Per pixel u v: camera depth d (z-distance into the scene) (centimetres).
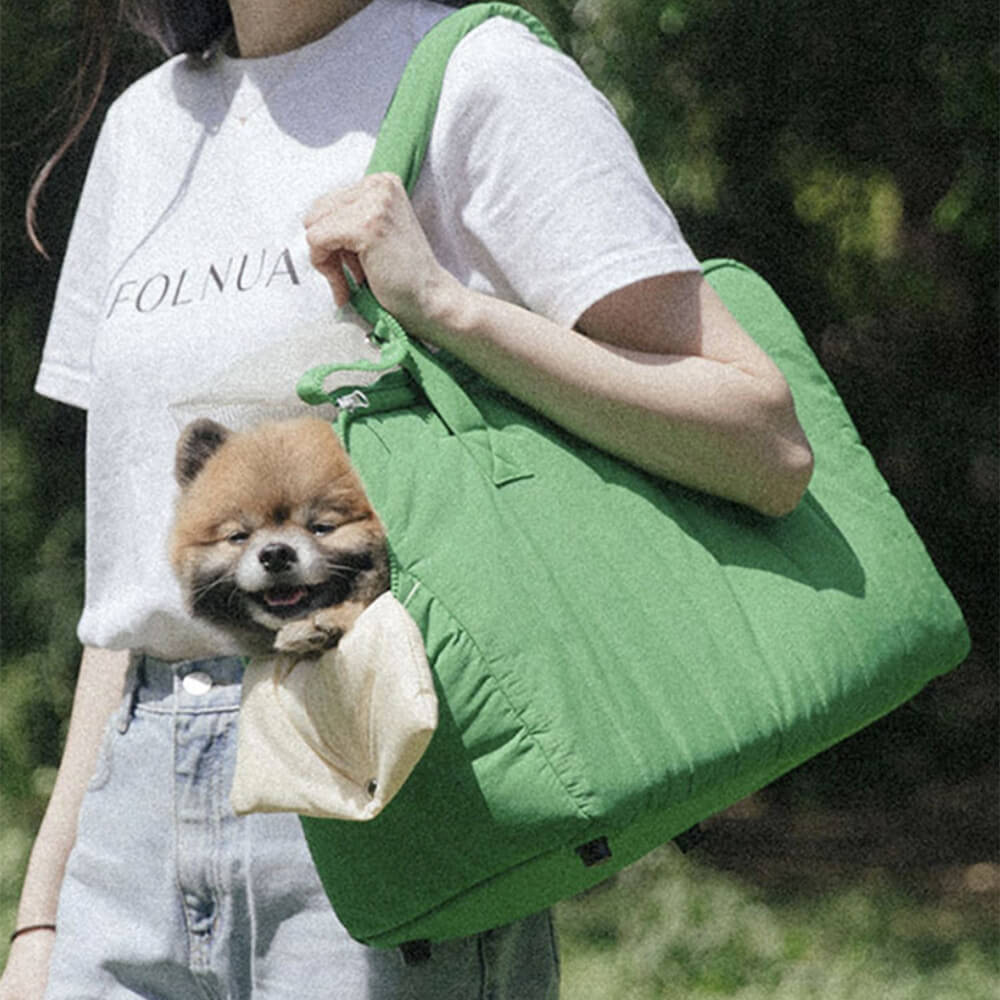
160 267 258
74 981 261
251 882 247
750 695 232
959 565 923
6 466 802
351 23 257
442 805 221
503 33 244
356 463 222
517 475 232
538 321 234
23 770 828
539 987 263
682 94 745
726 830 882
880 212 842
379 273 231
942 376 898
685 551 238
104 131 279
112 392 258
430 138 240
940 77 762
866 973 679
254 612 220
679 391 235
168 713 254
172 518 229
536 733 217
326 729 218
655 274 235
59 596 805
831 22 766
